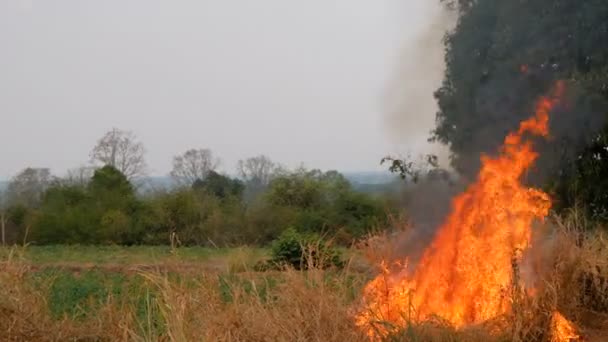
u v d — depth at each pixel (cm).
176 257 746
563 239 621
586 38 874
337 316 527
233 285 618
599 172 950
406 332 494
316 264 629
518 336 511
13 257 741
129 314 646
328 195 3159
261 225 3025
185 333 504
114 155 4494
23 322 643
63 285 1316
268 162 4909
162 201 3372
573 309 572
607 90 880
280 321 520
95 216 3391
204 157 4931
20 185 3725
